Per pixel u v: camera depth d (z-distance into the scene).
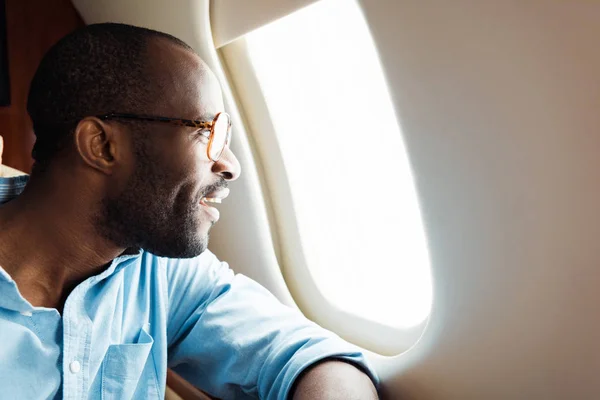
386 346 1.34
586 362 0.89
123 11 1.64
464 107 0.91
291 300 1.51
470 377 1.06
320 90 1.37
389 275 1.36
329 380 1.07
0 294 0.90
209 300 1.29
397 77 0.98
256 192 1.50
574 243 0.84
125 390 1.10
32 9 2.06
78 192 0.96
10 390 0.93
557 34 0.77
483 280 0.98
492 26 0.83
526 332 0.95
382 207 1.36
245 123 1.50
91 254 1.01
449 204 0.99
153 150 0.96
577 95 0.78
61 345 0.98
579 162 0.81
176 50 0.99
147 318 1.19
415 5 0.91
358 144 1.36
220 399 1.38
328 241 1.47
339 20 1.22
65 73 0.94
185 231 1.01
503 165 0.89
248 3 1.23
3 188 1.09
